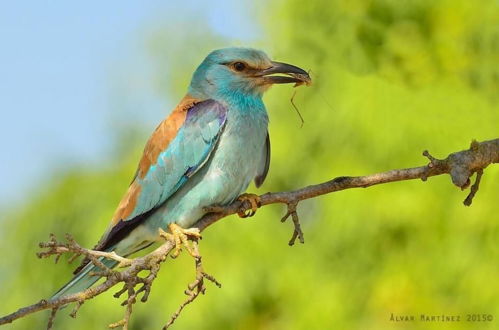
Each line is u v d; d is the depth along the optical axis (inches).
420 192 550.9
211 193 378.0
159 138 389.1
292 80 401.1
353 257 557.9
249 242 551.8
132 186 392.8
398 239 556.7
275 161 565.6
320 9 586.2
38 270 584.7
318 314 549.6
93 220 559.2
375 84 564.1
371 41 589.9
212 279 311.4
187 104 394.6
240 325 547.8
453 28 593.0
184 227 382.9
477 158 330.3
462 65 589.0
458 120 559.2
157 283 543.5
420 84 581.9
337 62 578.6
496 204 542.9
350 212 551.8
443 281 549.0
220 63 400.5
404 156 550.9
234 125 385.1
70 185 577.6
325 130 563.2
